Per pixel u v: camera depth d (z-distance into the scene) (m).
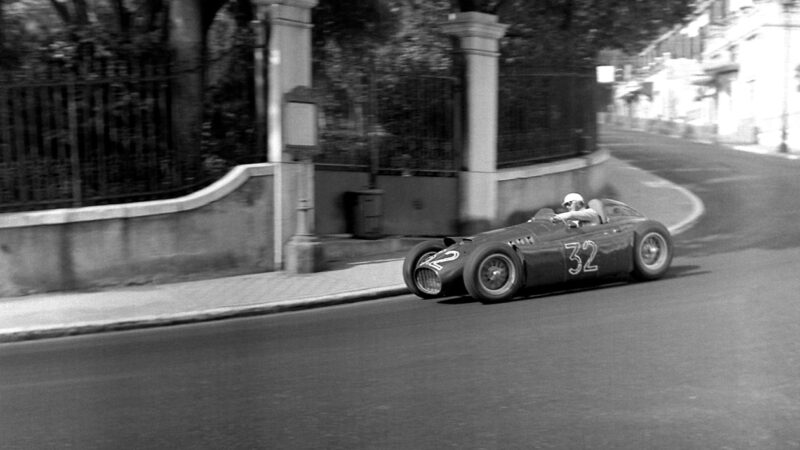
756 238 13.49
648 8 21.28
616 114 62.47
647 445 4.83
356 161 14.21
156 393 6.48
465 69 15.02
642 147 33.12
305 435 5.26
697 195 19.19
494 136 15.36
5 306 10.67
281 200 12.62
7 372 7.59
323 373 6.82
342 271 12.51
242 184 12.42
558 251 9.88
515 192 15.89
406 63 18.41
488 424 5.30
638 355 6.86
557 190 16.83
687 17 23.48
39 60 12.27
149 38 12.79
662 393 5.80
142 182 12.22
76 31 12.41
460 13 14.94
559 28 20.81
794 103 36.75
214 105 12.98
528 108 16.52
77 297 11.12
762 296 9.09
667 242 10.70
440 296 10.43
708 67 43.16
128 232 11.74
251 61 12.91
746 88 39.69
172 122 12.37
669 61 53.72
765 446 4.77
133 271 11.80
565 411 5.49
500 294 9.66
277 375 6.85
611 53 27.75
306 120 12.46
